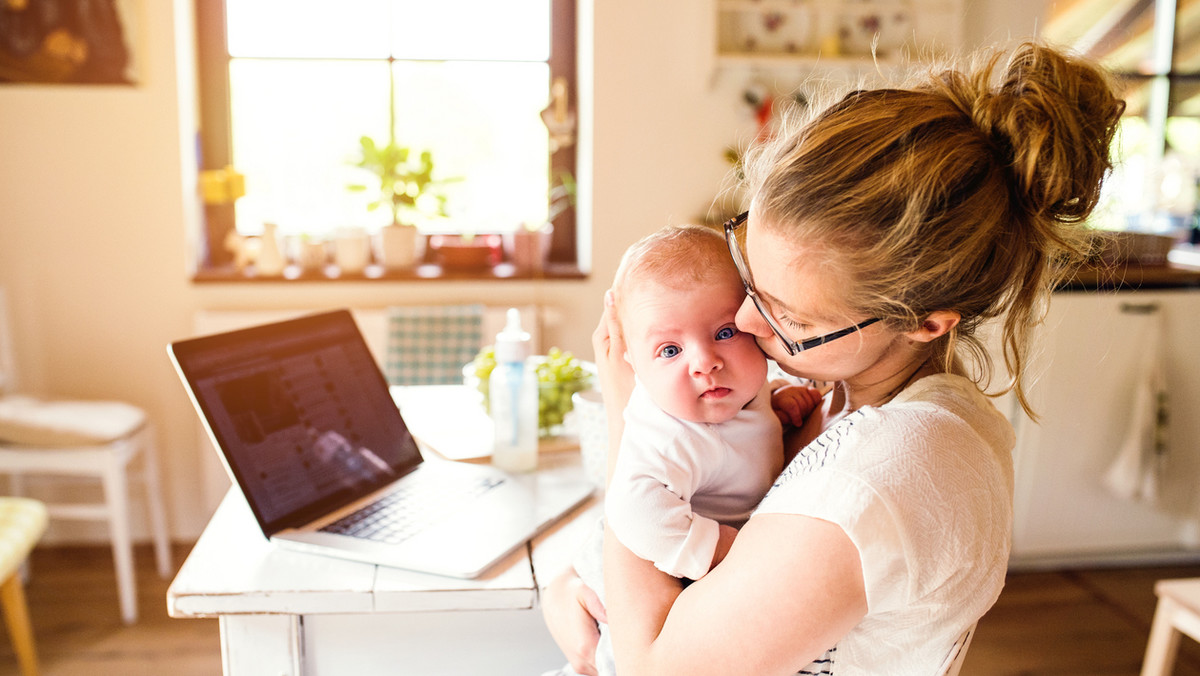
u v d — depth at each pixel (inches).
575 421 58.7
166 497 114.3
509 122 122.4
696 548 28.4
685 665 26.3
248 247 115.7
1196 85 127.8
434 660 39.8
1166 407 100.7
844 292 25.1
